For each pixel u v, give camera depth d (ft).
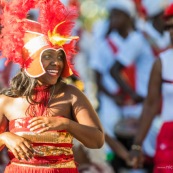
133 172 55.21
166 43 59.21
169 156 42.93
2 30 32.24
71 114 32.60
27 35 31.99
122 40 59.82
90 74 59.16
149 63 59.21
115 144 47.67
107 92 59.41
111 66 59.47
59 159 31.83
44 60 31.81
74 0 36.09
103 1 71.00
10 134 31.32
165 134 43.24
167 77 43.91
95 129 32.09
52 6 32.04
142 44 59.26
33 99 32.17
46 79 31.94
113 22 60.23
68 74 32.27
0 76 46.78
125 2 60.39
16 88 32.30
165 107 43.73
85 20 69.67
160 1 59.47
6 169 32.35
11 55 32.04
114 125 56.95
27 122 31.83
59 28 32.12
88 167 43.09
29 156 31.04
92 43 61.31
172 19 43.80
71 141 32.35
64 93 32.48
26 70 31.96
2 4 32.50
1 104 32.40
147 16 59.88
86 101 32.73
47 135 31.58
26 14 32.19
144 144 55.06
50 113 32.09
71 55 32.99
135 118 56.18
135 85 59.31
